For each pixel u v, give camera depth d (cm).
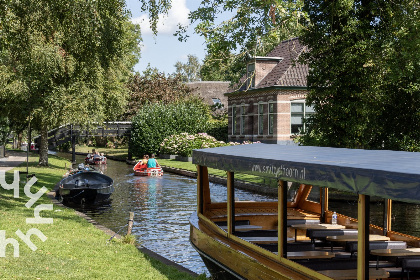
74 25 1792
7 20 1545
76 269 927
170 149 4619
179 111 5125
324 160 619
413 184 441
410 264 629
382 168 496
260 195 2398
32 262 947
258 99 3912
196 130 5116
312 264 696
